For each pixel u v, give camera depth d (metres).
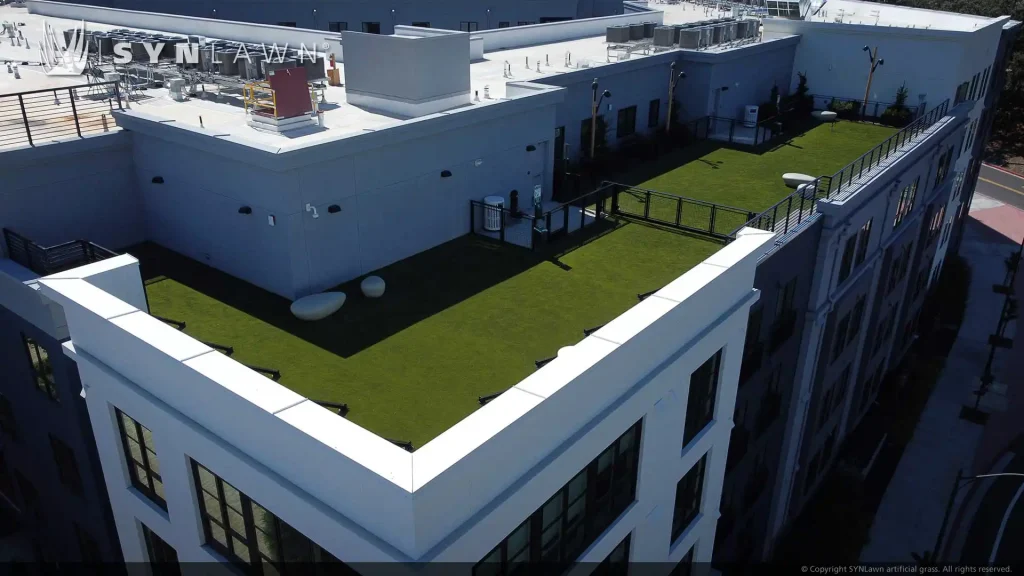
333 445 9.29
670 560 17.09
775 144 32.62
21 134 18.73
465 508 9.55
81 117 20.44
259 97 19.41
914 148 29.36
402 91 20.12
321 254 17.66
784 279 20.73
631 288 18.55
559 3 58.59
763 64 36.34
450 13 53.09
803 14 42.38
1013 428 37.44
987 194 74.75
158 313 16.83
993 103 50.00
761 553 27.62
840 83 38.28
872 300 30.17
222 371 10.95
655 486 14.89
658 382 13.50
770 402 22.94
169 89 22.94
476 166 21.25
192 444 11.72
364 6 49.22
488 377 14.42
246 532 11.84
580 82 27.44
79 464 17.34
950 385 41.16
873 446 35.75
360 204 18.19
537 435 10.66
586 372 11.39
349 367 14.73
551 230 21.64
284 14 46.88
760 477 23.94
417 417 13.05
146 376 12.25
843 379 30.53
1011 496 32.69
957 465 34.72
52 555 22.20
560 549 12.53
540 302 17.72
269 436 10.23
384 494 8.84
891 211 28.89
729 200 25.09
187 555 13.45
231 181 17.44
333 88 24.72
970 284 54.16
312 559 10.83
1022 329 47.47
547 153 24.16
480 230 22.05
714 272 14.96
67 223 18.77
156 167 19.22
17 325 16.86
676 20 48.41
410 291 18.17
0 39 35.28
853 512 30.97
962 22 41.72
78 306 13.01
